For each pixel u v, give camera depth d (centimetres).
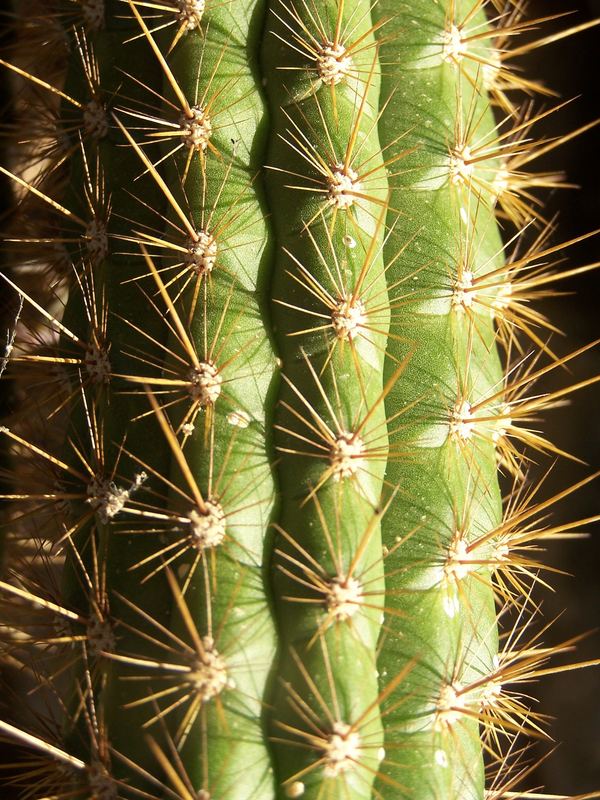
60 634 23
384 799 21
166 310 23
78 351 23
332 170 22
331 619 21
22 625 23
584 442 30
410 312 23
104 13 24
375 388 22
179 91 22
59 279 25
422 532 22
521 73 32
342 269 22
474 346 23
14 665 26
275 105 23
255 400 22
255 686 21
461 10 24
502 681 23
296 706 21
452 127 23
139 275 23
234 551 22
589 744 29
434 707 22
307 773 21
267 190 23
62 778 22
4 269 26
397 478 22
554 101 32
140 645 22
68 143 24
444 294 23
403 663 22
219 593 21
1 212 26
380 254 23
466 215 23
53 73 26
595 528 30
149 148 23
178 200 23
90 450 23
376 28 23
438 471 22
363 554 22
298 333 22
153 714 22
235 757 21
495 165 25
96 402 23
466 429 23
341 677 21
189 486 22
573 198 31
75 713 22
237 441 22
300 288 22
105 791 21
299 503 22
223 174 23
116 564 22
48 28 25
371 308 22
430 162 23
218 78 23
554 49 32
